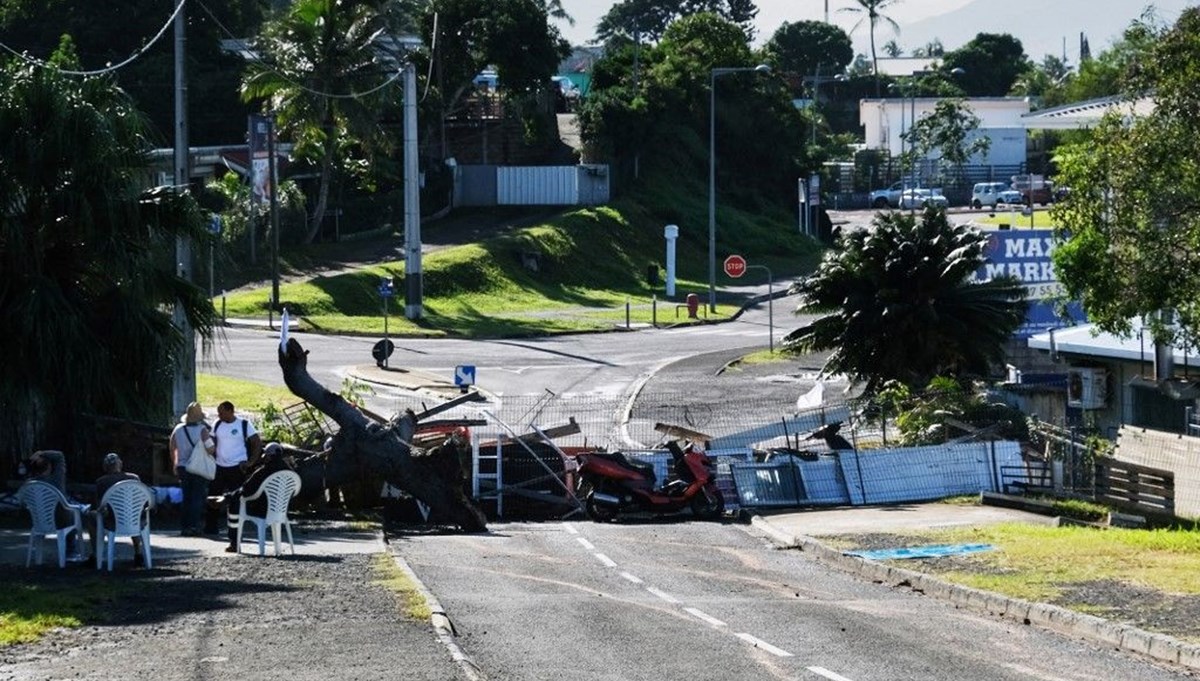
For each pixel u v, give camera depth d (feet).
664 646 92.53
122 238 160.66
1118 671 88.28
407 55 524.52
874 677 83.76
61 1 498.69
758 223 648.79
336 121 472.85
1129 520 173.47
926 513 179.73
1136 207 171.42
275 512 130.82
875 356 259.39
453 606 107.76
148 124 172.45
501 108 606.55
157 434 159.53
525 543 154.20
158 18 508.53
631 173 622.95
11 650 84.28
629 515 185.06
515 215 568.82
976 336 257.55
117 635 89.35
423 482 166.20
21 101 157.58
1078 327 270.05
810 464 193.16
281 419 193.36
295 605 101.96
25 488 118.01
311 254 463.01
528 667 85.20
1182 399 240.94
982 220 611.47
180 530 148.56
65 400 156.56
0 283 154.40
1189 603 108.88
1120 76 181.57
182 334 168.14
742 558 144.66
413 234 401.08
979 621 106.42
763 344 382.63
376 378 276.21
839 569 137.69
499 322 410.52
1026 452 199.93
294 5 494.18
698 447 207.00
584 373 318.04
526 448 190.80
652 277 524.93
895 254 257.34
